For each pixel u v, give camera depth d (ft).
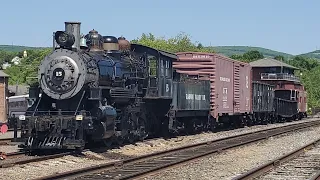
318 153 64.85
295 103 190.70
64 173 42.27
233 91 118.73
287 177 44.39
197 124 100.68
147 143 75.15
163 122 87.40
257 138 85.71
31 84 67.21
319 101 374.43
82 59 62.90
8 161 52.24
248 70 133.90
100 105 62.95
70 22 64.64
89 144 69.05
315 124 148.25
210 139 88.53
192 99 94.43
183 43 276.41
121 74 71.46
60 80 62.80
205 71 104.68
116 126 69.21
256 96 141.69
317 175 42.98
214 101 105.29
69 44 63.52
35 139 59.72
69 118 59.11
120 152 63.87
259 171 46.21
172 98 85.61
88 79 62.95
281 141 84.28
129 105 72.74
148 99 79.97
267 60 269.44
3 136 97.19
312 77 424.05
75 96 62.95
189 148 70.03
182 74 94.38
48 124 58.85
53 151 62.69
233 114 118.62
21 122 59.21
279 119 178.09
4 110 176.45
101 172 46.19
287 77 255.50
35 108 62.85
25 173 45.78
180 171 48.01
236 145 72.49
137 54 80.28
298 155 62.34
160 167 47.75
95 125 62.13
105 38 73.36
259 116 148.25
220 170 49.19
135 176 42.68
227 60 113.80
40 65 64.18
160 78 79.87
